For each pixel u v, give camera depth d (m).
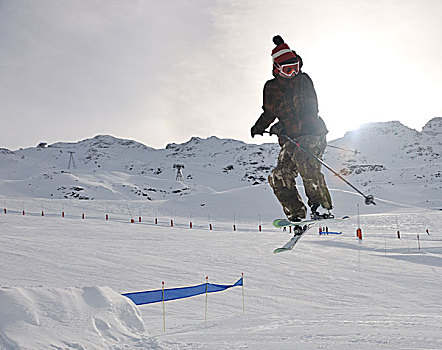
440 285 17.20
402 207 75.81
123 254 25.23
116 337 5.18
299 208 4.10
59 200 77.00
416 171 151.38
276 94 4.08
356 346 4.69
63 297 5.46
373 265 22.25
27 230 38.06
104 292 5.87
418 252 26.77
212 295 15.46
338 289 16.59
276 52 4.04
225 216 68.94
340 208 72.81
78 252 25.44
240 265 22.08
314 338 5.42
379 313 10.57
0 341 4.48
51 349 4.47
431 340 4.78
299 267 21.61
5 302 5.06
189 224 56.22
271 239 35.62
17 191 117.12
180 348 5.14
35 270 19.33
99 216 61.88
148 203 79.19
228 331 7.11
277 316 9.82
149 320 11.78
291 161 4.06
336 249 28.58
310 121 3.96
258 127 4.23
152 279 18.09
